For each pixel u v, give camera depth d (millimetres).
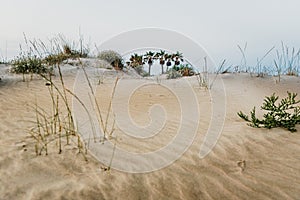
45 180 2750
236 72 10367
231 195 2621
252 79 9070
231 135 4066
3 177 2766
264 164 3195
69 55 13000
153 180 2832
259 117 5098
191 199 2557
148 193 2623
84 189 2609
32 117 4793
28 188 2607
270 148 3611
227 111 5590
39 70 9445
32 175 2828
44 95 6691
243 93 7410
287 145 3688
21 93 6812
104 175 2869
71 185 2674
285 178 2877
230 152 3512
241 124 4586
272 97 4465
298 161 3240
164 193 2633
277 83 8555
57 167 2996
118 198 2531
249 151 3535
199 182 2826
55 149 3412
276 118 4859
